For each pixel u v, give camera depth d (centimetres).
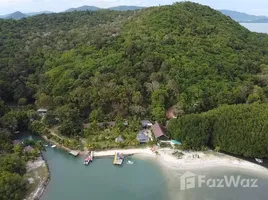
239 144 10544
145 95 13975
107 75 14288
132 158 10738
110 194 8788
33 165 10156
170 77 13800
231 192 8850
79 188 9056
